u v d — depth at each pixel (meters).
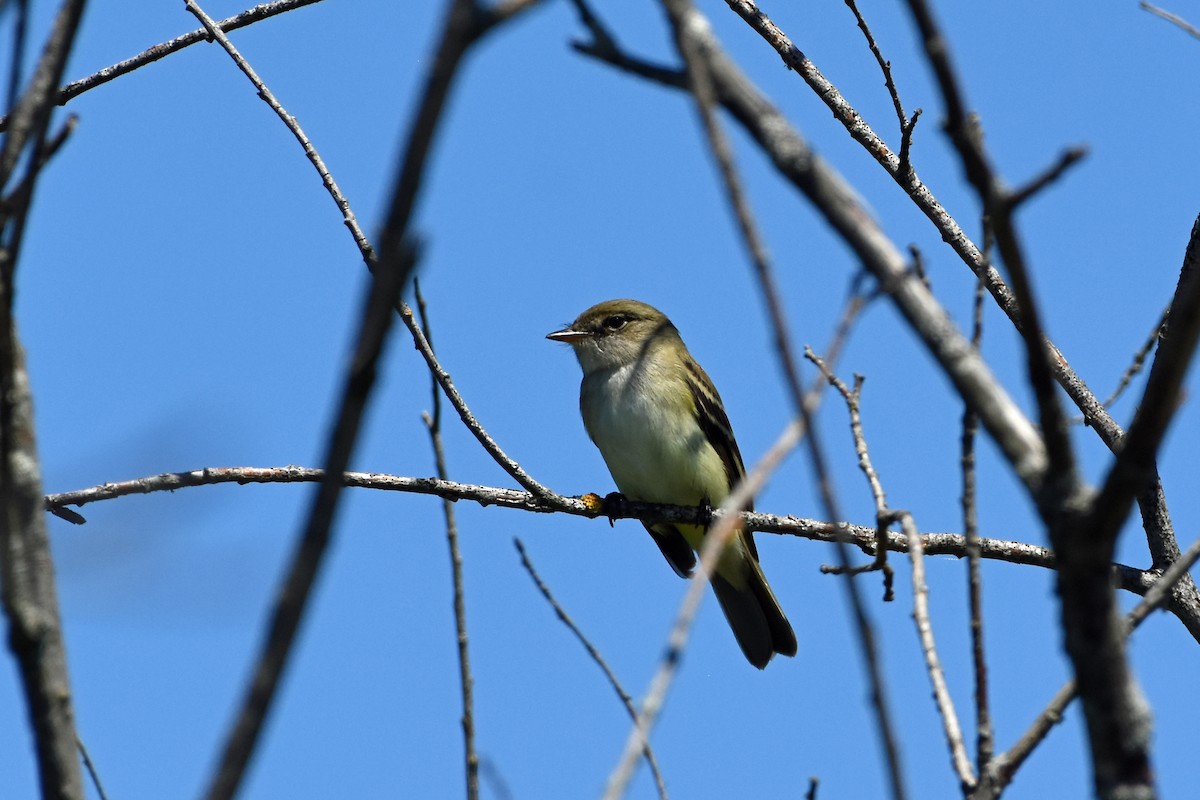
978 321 6.45
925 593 6.97
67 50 5.45
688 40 4.48
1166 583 6.61
